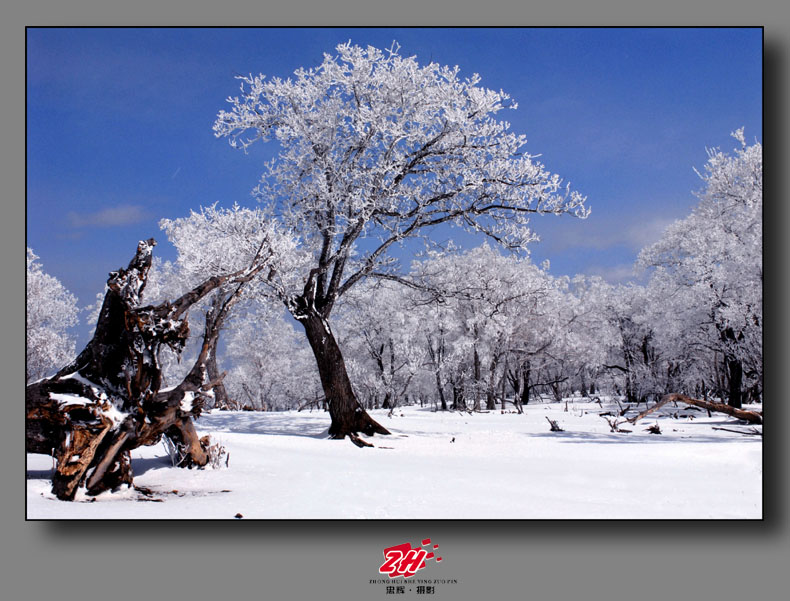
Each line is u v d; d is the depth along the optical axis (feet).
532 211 67.87
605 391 218.38
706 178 104.99
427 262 76.54
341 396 63.46
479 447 52.03
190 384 31.73
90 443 25.75
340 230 66.39
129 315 28.12
